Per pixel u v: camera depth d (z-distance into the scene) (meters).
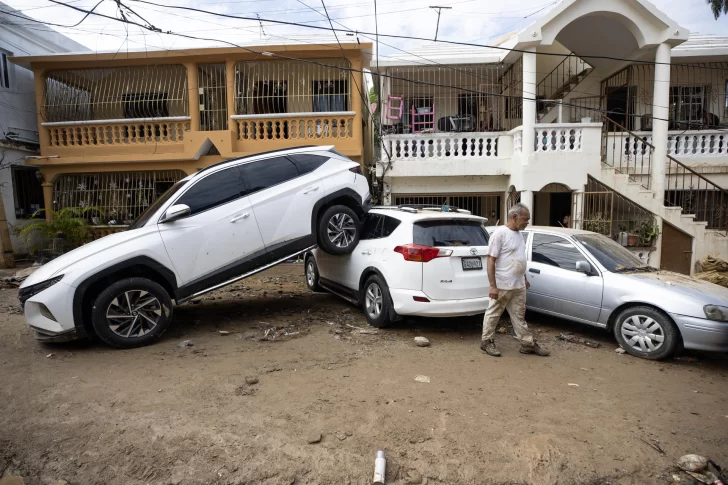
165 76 12.38
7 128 12.32
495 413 3.63
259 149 11.66
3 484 2.68
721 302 4.93
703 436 3.39
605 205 10.76
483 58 12.35
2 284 8.84
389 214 6.15
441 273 5.38
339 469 2.89
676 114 13.38
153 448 3.03
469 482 2.82
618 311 5.56
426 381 4.25
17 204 12.69
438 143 11.97
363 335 5.72
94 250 5.00
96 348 5.06
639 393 4.16
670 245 11.14
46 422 3.35
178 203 5.46
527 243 6.75
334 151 6.86
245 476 2.79
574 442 3.23
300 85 12.34
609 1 10.55
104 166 12.03
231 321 6.34
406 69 12.88
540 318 7.03
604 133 11.83
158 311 5.20
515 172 11.26
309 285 8.48
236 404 3.66
